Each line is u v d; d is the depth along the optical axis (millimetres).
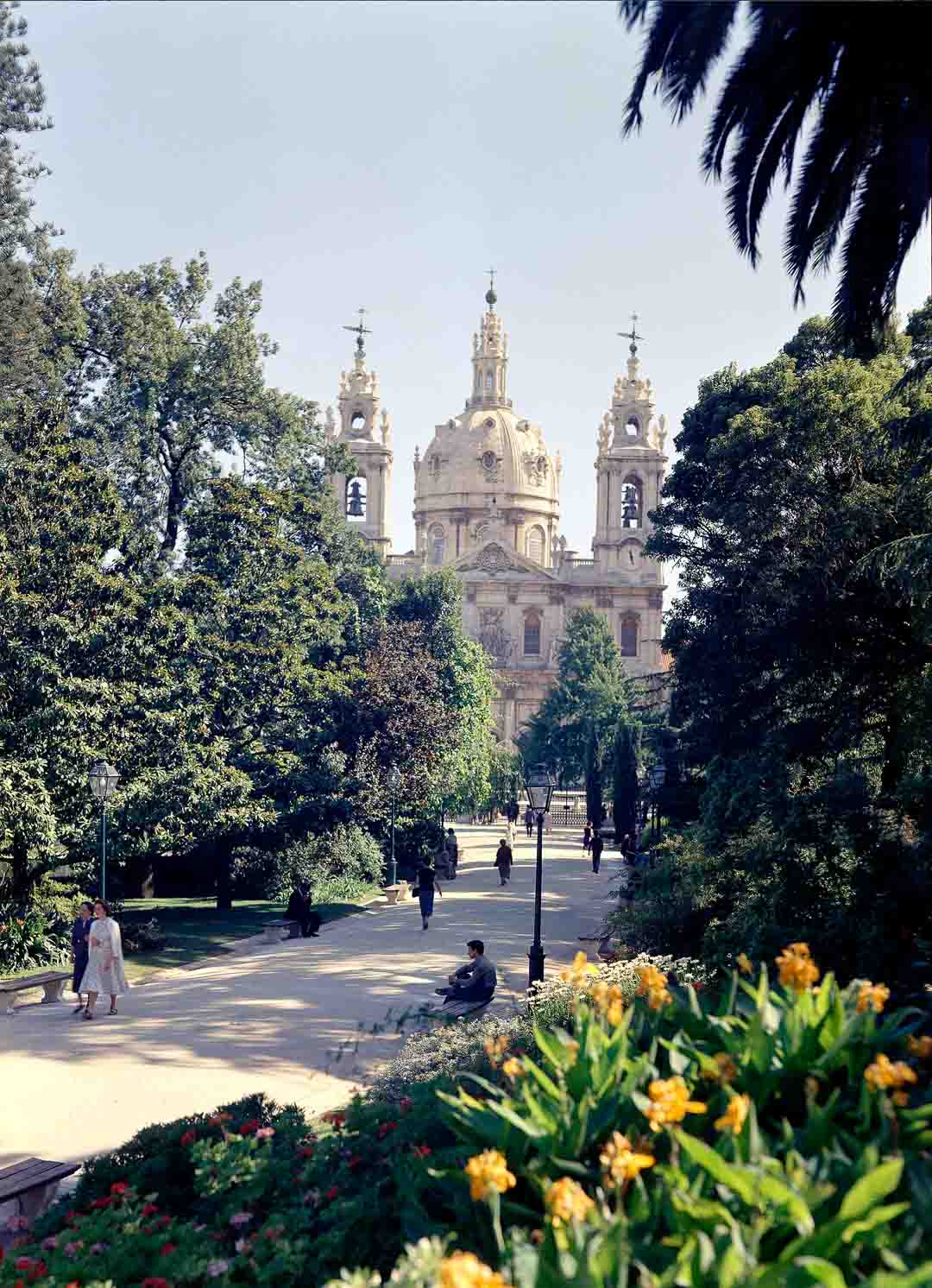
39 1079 18047
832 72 14453
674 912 24500
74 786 30391
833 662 29406
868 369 29344
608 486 144875
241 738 39781
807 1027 7844
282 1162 9578
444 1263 5277
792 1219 6086
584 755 111125
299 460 52406
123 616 32406
